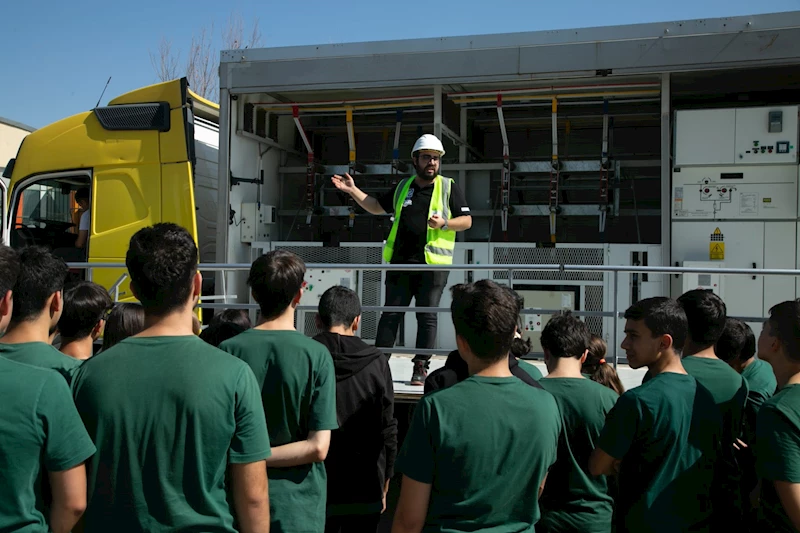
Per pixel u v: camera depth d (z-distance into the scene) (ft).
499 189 24.31
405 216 15.62
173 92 20.35
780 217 18.65
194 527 5.59
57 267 6.98
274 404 7.83
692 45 18.07
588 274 19.75
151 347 5.94
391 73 19.94
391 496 14.74
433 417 6.47
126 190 20.45
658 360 7.98
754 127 18.84
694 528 7.22
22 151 21.90
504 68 19.16
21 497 5.32
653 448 7.30
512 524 6.38
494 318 6.59
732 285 18.85
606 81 20.65
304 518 7.78
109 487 5.65
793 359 7.54
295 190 26.08
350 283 20.24
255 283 8.26
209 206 24.53
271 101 23.43
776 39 17.48
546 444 6.50
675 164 19.40
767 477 6.97
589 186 23.90
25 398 5.38
